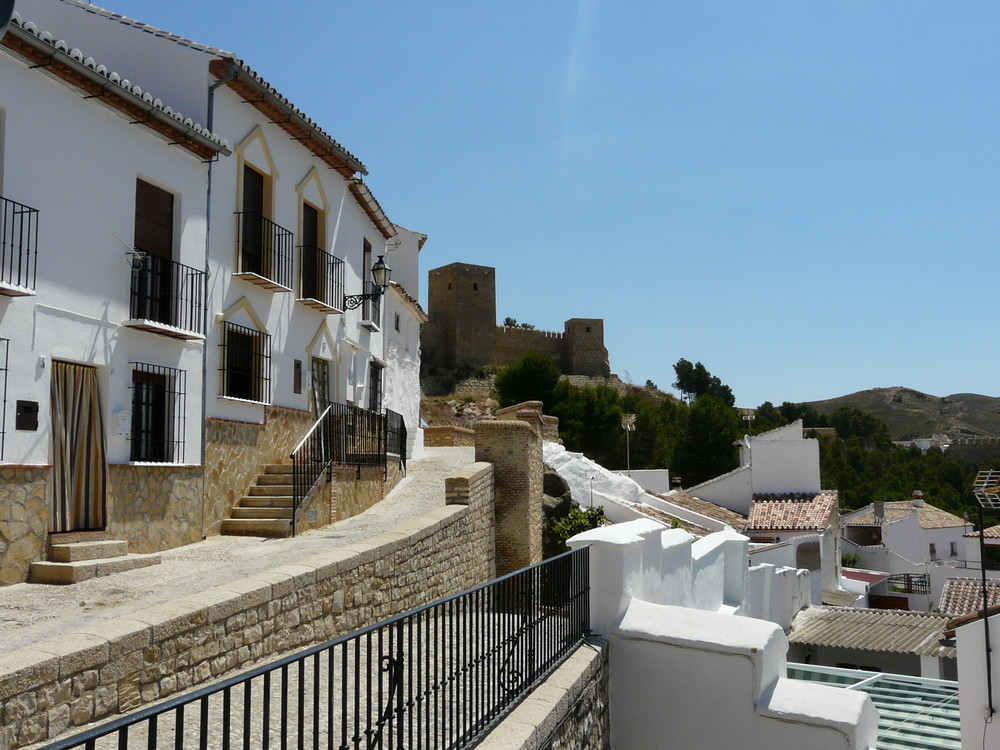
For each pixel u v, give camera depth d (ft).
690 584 39.19
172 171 43.19
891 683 44.88
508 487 60.75
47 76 35.19
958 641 34.68
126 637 20.36
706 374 349.41
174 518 42.42
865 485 218.79
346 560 31.19
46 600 29.55
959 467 237.25
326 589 29.68
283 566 28.96
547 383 196.75
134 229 40.78
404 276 98.63
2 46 32.78
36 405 34.37
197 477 44.39
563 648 26.05
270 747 18.39
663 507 95.66
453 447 107.65
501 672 20.89
